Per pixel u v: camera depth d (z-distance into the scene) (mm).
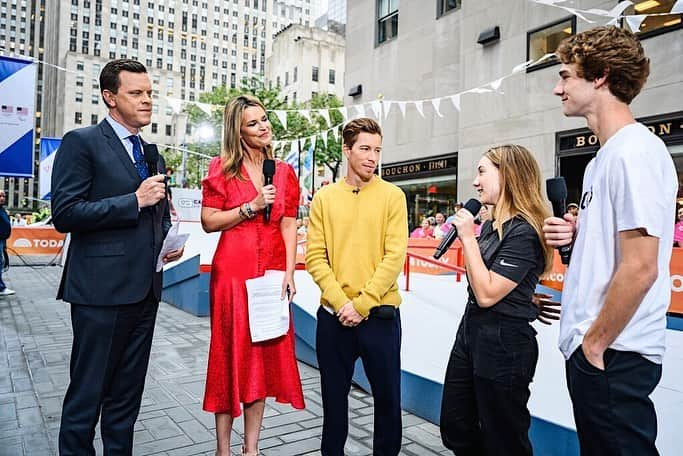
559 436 2326
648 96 9391
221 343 2422
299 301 4996
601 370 1318
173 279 7434
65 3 81562
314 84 53250
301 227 12922
